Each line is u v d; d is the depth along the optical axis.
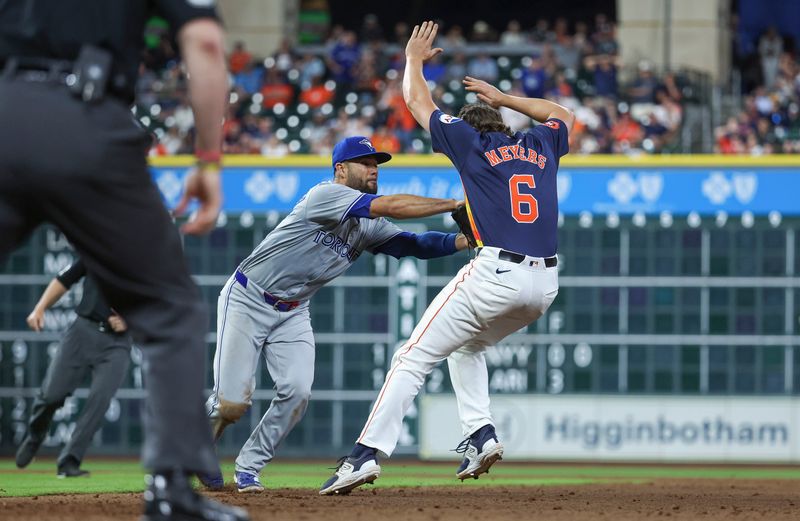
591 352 53.41
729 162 52.53
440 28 113.12
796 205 52.31
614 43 69.88
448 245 23.50
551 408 53.62
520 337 53.72
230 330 23.88
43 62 11.76
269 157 53.97
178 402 12.33
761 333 52.56
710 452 52.94
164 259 12.32
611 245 53.12
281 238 23.38
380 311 53.66
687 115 63.69
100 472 41.34
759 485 33.94
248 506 18.78
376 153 24.03
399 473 42.72
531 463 54.56
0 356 53.84
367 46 72.81
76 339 32.69
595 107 62.81
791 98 66.25
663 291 52.94
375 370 53.66
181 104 64.56
